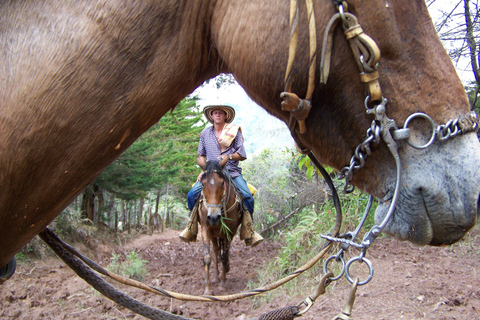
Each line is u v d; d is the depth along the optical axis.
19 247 1.25
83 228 8.56
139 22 1.11
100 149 1.15
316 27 1.11
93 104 1.09
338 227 1.42
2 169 1.06
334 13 1.11
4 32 1.09
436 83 1.13
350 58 1.12
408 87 1.13
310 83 1.11
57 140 1.08
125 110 1.14
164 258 7.75
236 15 1.18
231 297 1.45
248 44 1.16
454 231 1.13
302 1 1.12
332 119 1.22
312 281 4.43
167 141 14.42
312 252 4.95
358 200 5.49
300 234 5.55
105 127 1.12
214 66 1.36
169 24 1.16
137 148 9.71
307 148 1.40
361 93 1.15
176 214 15.37
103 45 1.08
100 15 1.08
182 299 1.46
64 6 1.09
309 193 7.45
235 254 7.38
